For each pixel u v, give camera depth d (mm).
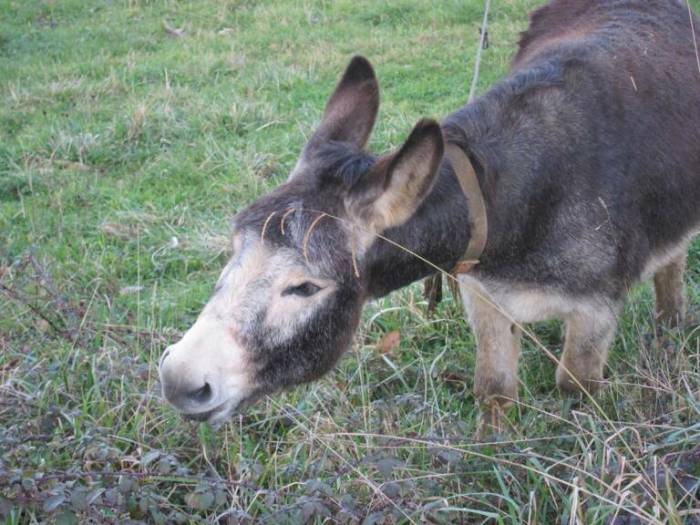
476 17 5898
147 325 3150
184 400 2143
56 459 2525
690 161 2766
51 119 4754
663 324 3018
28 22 6469
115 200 3951
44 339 2994
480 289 2664
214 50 5703
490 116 2525
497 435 2514
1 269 3377
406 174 2209
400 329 3127
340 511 2303
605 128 2574
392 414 2705
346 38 5754
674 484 2311
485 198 2436
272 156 4160
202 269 3551
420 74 5133
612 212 2553
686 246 2932
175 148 4387
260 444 2693
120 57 5734
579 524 2184
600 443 2420
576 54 2688
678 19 2965
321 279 2221
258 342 2189
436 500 2340
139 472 2479
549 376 2963
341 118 2406
